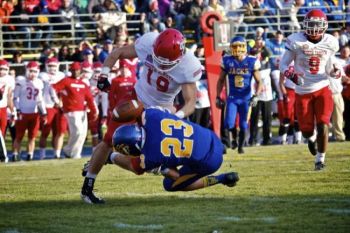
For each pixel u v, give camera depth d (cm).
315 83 1728
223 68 2272
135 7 3344
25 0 3291
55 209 1270
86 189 1321
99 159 1312
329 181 1508
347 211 1163
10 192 1523
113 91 2459
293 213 1159
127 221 1131
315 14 1706
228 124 2262
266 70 2664
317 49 1712
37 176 1842
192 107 1259
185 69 1262
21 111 2553
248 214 1162
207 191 1427
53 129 2612
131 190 1484
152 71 1303
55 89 2542
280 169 1761
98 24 3180
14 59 3066
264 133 2681
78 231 1066
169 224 1097
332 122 2602
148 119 1127
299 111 1758
